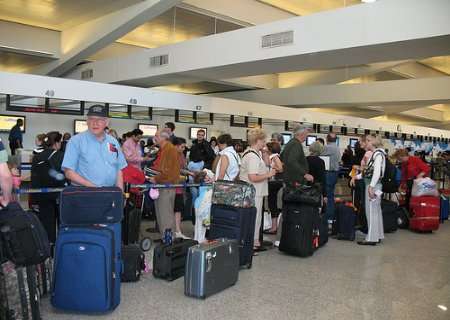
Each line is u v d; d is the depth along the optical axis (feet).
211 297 12.67
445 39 21.06
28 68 49.60
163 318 10.97
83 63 47.98
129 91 34.71
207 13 38.17
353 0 41.19
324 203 20.76
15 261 8.89
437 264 17.24
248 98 56.34
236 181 15.76
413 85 43.70
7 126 34.53
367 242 20.75
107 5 34.04
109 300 10.90
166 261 14.01
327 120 53.31
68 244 10.82
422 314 11.79
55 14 37.60
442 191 32.63
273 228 22.90
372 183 20.35
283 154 19.26
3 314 9.09
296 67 30.09
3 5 35.68
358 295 13.24
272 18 43.14
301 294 13.17
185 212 24.93
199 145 24.98
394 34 21.90
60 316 10.83
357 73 51.42
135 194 17.85
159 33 45.57
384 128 62.28
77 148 11.60
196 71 33.32
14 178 14.79
